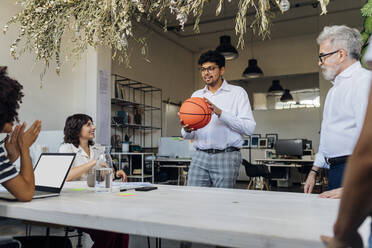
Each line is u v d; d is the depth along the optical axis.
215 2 6.95
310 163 7.06
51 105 5.77
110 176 1.43
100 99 6.27
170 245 1.96
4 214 1.07
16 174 1.12
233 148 2.25
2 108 1.11
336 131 1.65
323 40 1.71
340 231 0.46
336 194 1.19
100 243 1.76
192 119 1.99
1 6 4.92
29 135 1.26
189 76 10.79
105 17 1.59
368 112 0.42
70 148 2.38
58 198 1.22
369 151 0.40
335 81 1.70
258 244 0.64
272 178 7.97
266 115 10.13
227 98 2.35
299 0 7.31
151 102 8.91
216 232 0.68
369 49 0.46
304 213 0.88
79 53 1.74
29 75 5.35
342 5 7.57
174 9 1.40
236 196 1.24
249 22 8.09
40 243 1.50
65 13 1.67
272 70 9.86
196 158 2.30
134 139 8.34
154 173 7.27
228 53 7.13
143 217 0.82
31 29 1.70
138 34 7.91
